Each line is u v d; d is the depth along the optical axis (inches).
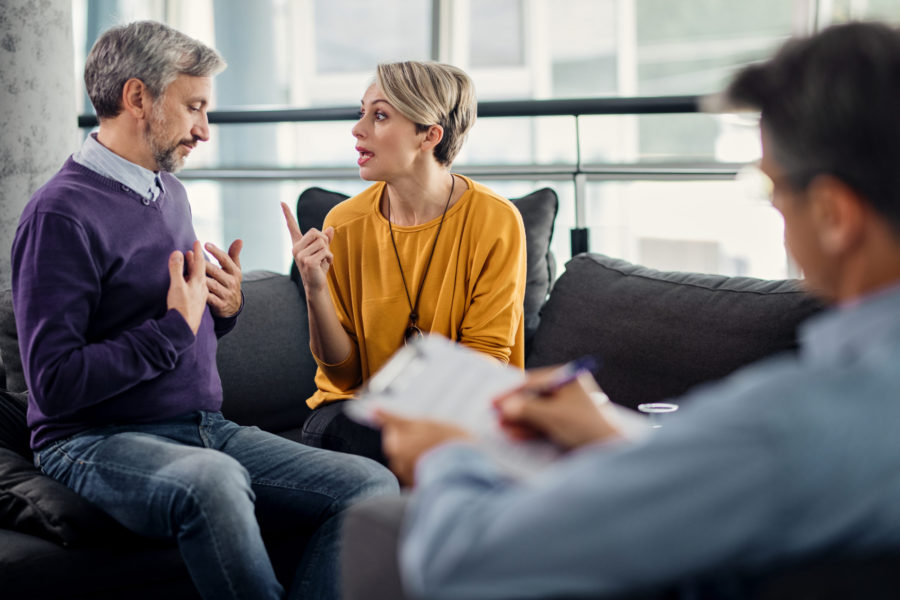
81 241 69.2
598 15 197.2
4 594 64.4
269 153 195.8
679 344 84.7
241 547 64.9
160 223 75.2
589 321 91.5
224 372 96.2
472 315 86.4
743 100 29.3
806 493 23.8
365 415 36.0
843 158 26.5
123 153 73.9
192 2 210.8
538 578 25.7
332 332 86.0
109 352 67.9
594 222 131.9
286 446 77.0
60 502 67.8
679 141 180.2
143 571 69.4
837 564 25.5
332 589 68.9
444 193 89.0
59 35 110.7
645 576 25.0
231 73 208.1
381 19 204.1
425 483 30.2
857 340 26.6
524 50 199.6
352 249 90.4
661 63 196.4
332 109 128.3
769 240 128.0
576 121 118.3
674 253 130.5
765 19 187.6
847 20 28.8
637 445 25.7
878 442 24.0
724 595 26.6
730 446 24.0
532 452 33.2
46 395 67.1
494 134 187.9
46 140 109.8
